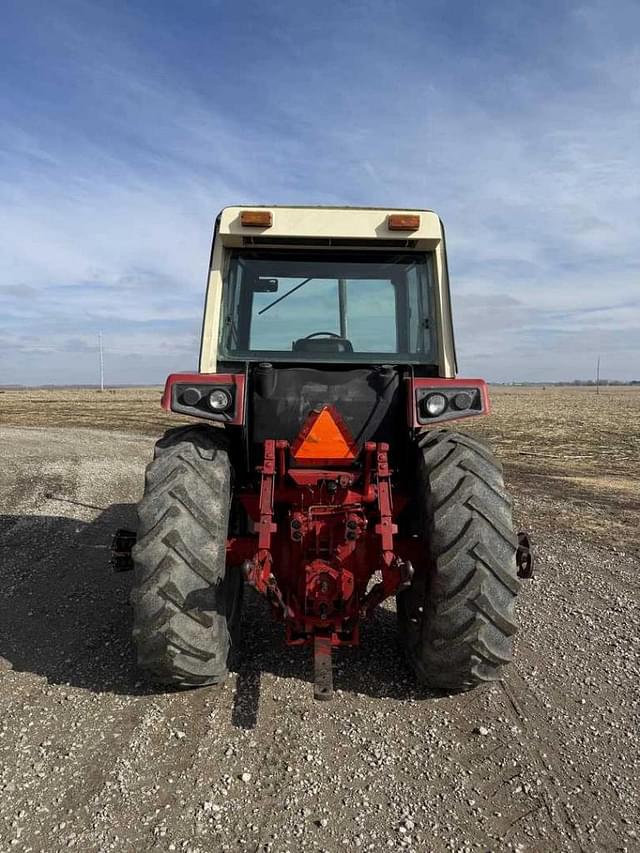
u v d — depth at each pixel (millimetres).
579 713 3463
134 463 13156
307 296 4125
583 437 20297
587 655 4172
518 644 4336
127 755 3020
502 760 3031
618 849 2475
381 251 4105
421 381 3541
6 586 5375
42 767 2922
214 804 2686
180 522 3281
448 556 3227
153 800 2707
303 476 3559
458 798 2756
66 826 2545
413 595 3707
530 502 9133
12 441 17812
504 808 2697
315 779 2863
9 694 3592
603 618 4793
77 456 14352
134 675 3816
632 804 2732
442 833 2545
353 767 2959
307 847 2455
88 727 3258
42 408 36656
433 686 3596
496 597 3234
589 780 2891
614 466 13406
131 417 28938
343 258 4121
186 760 2986
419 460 3572
